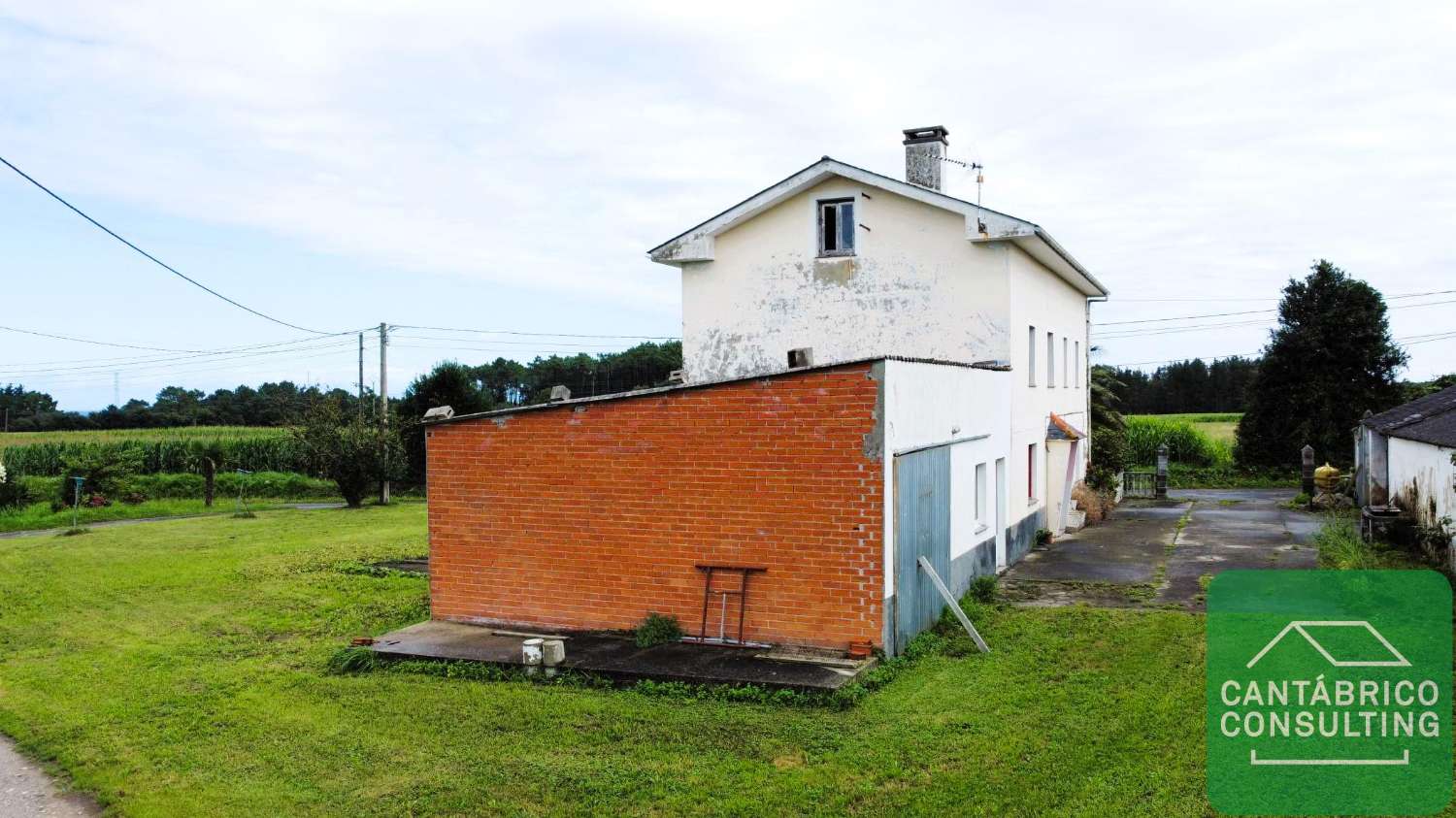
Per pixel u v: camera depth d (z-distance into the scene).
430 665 10.36
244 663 10.84
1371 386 31.25
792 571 10.34
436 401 33.00
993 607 12.72
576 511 11.39
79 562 17.98
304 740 8.36
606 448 11.23
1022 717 8.29
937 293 16.89
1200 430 39.66
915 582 10.88
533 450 11.59
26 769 8.09
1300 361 31.98
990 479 14.89
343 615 13.00
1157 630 11.09
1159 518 22.67
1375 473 19.89
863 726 8.25
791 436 10.33
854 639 10.06
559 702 9.10
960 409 13.16
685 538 10.84
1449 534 13.10
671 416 10.89
